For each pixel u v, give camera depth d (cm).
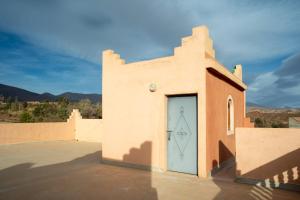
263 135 627
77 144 1748
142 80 855
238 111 1121
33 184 674
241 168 656
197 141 741
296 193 564
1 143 1659
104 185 656
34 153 1302
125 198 555
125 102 898
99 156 1178
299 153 577
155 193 587
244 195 561
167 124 809
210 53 786
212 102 773
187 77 750
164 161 789
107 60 966
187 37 758
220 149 831
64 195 578
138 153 852
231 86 1006
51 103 3472
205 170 704
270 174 612
